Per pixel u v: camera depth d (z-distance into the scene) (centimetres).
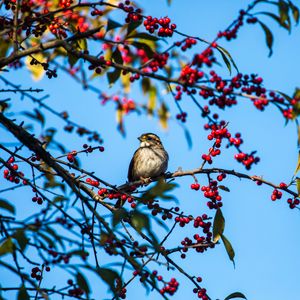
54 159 1118
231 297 982
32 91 1073
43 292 802
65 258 816
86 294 777
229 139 957
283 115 842
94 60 935
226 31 868
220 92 858
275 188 1119
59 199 880
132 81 1003
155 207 1073
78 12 1277
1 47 1009
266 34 902
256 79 864
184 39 909
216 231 1063
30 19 1046
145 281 911
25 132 1070
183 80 856
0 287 760
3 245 763
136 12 1007
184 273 1039
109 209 1089
